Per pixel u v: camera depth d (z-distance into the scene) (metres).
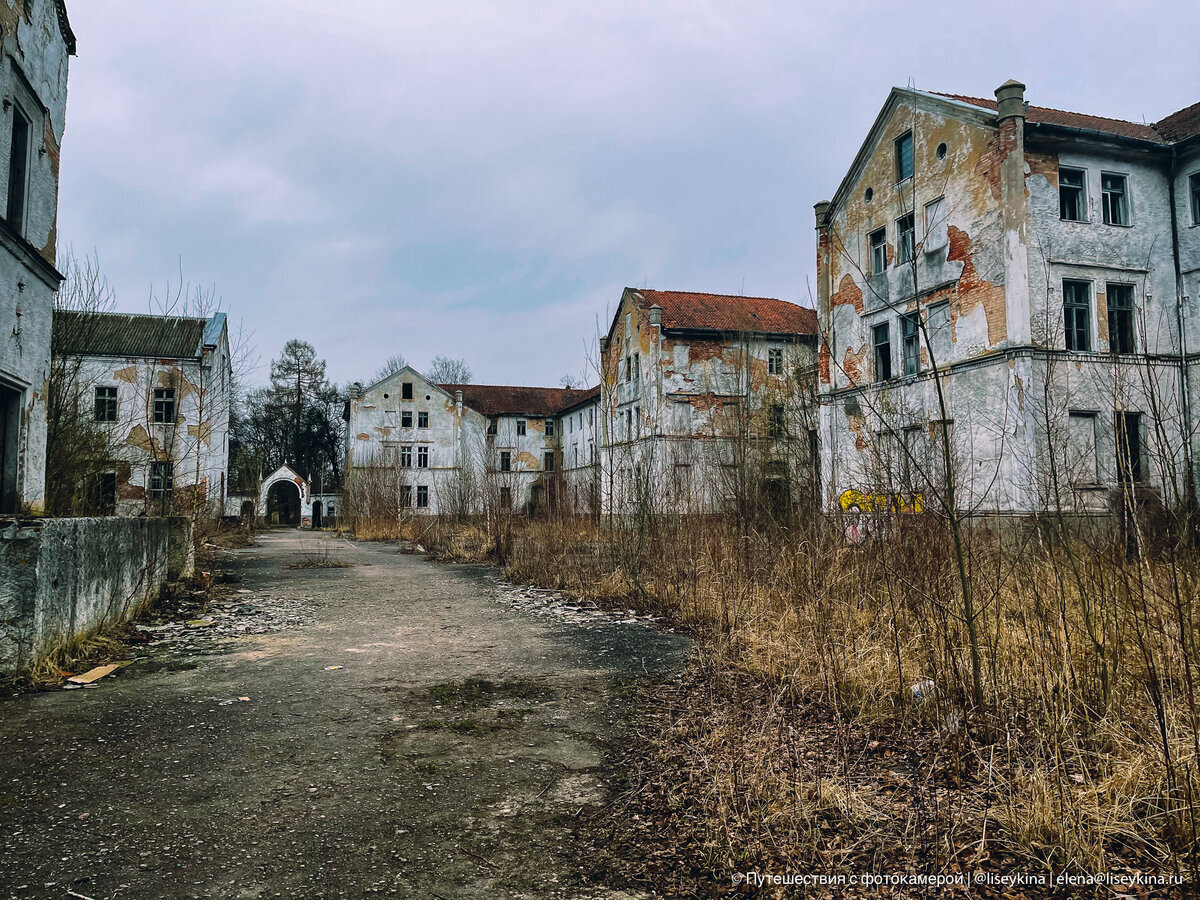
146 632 8.38
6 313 8.01
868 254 20.19
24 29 8.55
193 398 28.39
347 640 8.07
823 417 21.22
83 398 15.41
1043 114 18.53
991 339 16.19
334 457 63.56
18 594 5.93
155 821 3.41
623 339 34.38
